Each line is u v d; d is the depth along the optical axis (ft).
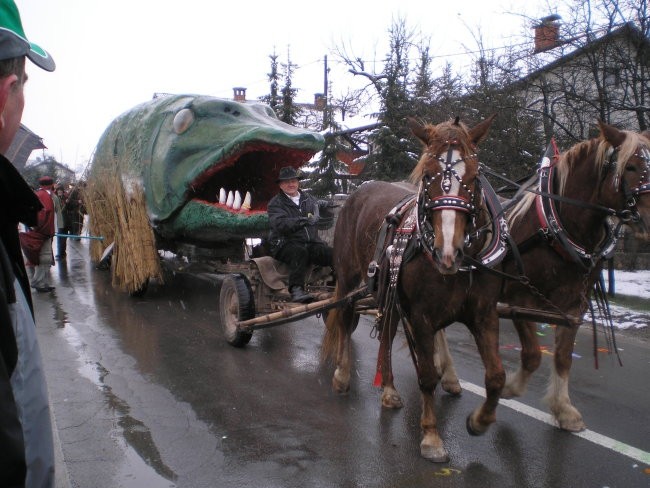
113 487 10.94
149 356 19.77
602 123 13.11
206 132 27.20
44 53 4.87
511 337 23.62
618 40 29.25
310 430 13.70
